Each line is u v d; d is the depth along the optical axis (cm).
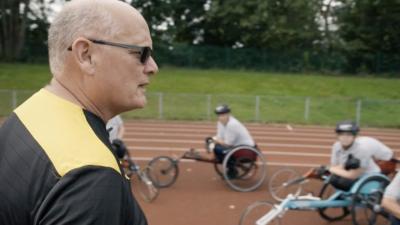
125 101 101
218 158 696
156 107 1733
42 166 85
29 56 2958
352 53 2991
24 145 91
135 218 94
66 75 100
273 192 645
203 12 3244
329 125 1683
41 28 3117
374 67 2986
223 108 690
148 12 3198
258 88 2300
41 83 2178
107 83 98
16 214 86
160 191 661
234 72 2780
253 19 2928
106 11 96
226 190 674
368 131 1582
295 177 684
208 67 2973
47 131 91
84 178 80
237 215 557
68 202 78
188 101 1766
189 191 664
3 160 94
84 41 95
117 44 96
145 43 101
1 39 2936
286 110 1794
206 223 527
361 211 547
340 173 504
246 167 685
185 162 873
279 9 2983
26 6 2908
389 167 561
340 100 1841
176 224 520
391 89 2383
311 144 1218
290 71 2959
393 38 3111
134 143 1140
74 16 96
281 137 1343
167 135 1302
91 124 95
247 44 3234
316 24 3111
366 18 3114
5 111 1638
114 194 82
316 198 492
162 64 2959
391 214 326
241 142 691
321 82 2480
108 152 90
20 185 86
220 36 3350
